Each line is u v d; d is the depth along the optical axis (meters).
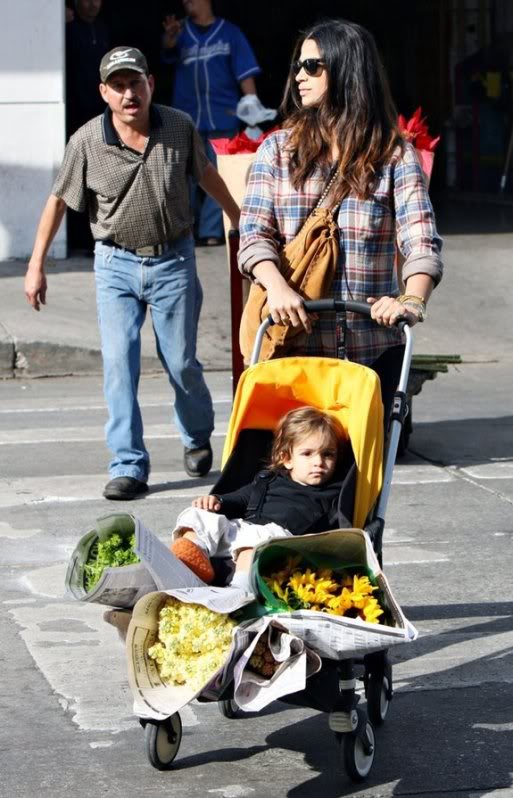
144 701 7.13
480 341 22.70
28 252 26.69
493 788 7.51
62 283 24.83
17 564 11.62
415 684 9.05
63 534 12.48
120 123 13.15
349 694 7.38
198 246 27.97
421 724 8.38
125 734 8.28
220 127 26.91
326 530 8.27
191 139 13.38
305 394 8.52
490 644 9.79
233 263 13.97
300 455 8.30
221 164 14.78
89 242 27.75
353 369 8.25
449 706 8.67
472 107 36.78
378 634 6.91
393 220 8.92
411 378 14.80
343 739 7.46
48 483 14.37
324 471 8.32
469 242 28.59
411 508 13.41
